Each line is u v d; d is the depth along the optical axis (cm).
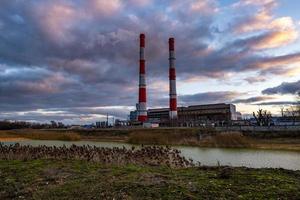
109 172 1495
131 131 9769
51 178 1421
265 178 1196
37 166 1767
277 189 1041
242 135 6197
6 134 10475
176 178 1256
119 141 7819
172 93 12025
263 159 3594
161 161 1891
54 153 2223
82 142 7612
